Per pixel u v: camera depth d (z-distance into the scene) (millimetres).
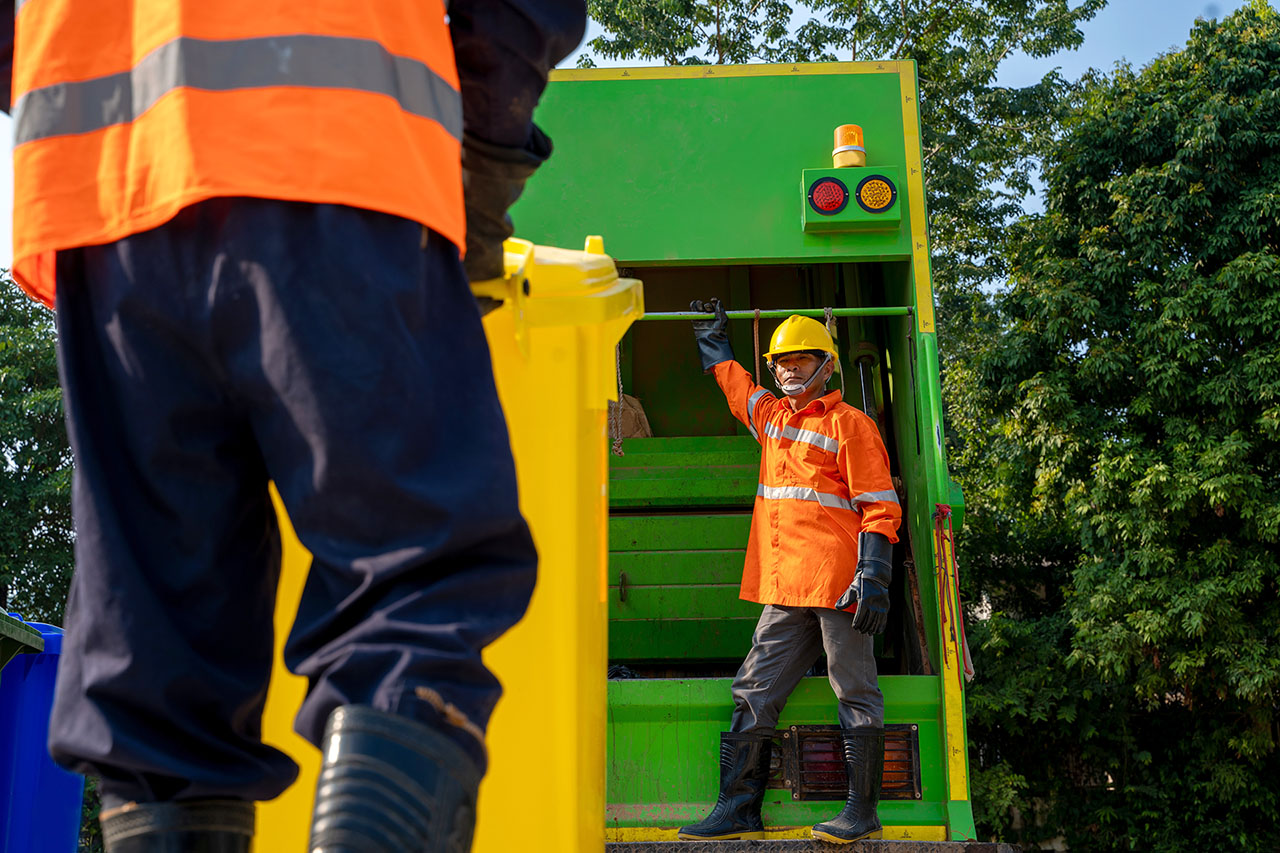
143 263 731
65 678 755
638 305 1606
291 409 685
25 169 786
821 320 5438
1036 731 12922
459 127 812
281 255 691
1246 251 12164
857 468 3455
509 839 1322
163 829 735
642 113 4234
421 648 652
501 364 1426
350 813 603
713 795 3480
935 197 18297
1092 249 12664
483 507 691
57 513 14945
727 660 5004
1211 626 11188
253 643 823
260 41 724
